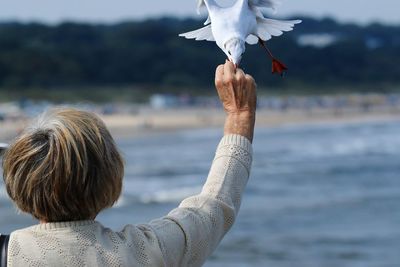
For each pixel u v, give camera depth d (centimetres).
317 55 14488
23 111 8162
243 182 320
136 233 302
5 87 10981
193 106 11231
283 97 12625
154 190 3638
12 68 11312
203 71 12888
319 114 10762
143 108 10725
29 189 291
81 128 295
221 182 317
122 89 11994
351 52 14912
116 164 300
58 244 293
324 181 4047
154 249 299
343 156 5572
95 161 294
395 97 12988
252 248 2205
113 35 13725
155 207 3050
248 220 2750
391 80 14925
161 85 12475
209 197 315
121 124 8775
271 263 2003
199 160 5341
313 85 13938
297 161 5203
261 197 3428
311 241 2328
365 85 14550
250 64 10694
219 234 313
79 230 296
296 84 13700
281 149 6291
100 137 297
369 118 10481
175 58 12862
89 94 11381
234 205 317
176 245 304
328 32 17012
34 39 13275
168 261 301
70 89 11431
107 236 298
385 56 15488
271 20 304
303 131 8456
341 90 14000
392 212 2927
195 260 309
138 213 2883
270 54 308
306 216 2844
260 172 4509
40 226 297
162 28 13538
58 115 299
